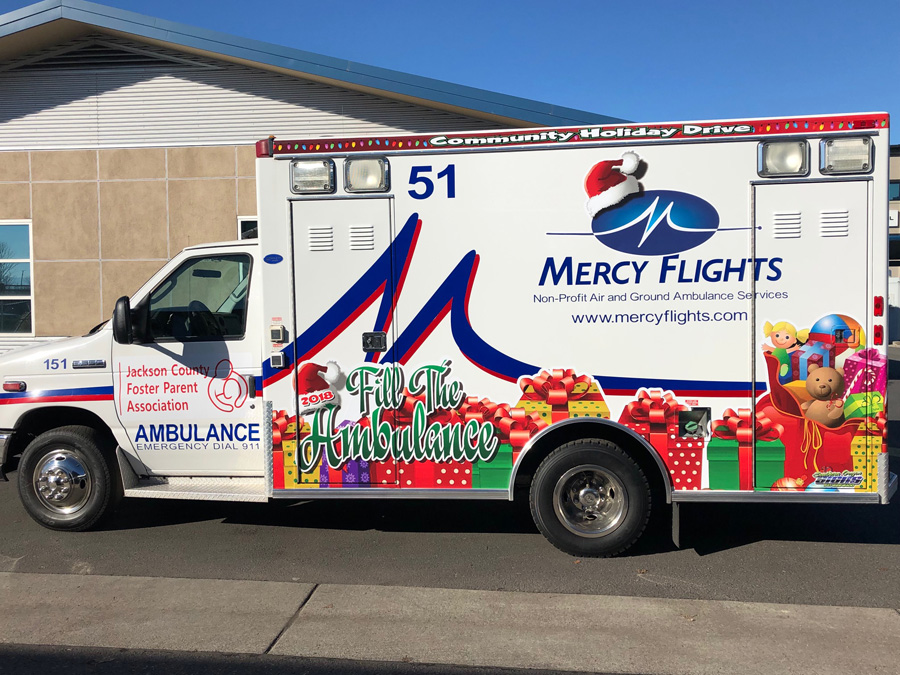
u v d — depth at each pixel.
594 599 3.99
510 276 4.47
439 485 4.61
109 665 3.28
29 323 11.96
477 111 10.91
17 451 5.29
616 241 4.39
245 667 3.26
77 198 11.63
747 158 4.29
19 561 4.63
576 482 4.59
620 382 4.43
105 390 5.04
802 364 4.29
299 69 10.73
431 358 4.54
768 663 3.25
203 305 5.02
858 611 3.81
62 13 10.54
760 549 4.79
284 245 4.57
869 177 4.20
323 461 4.64
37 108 11.55
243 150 11.50
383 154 4.50
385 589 4.15
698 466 4.41
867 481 4.29
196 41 10.75
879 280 4.22
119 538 5.07
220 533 5.18
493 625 3.67
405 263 4.52
